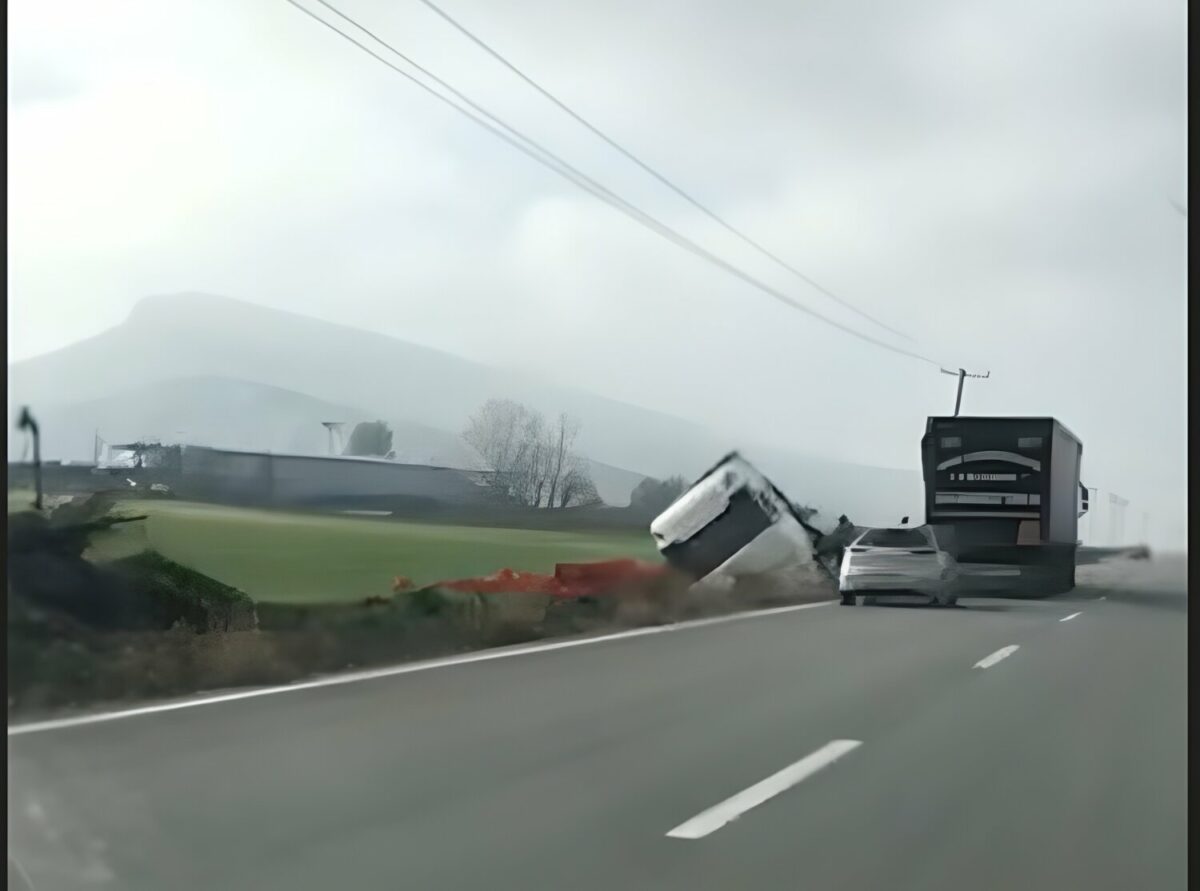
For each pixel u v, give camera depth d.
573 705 10.82
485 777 7.78
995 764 8.39
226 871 5.75
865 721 10.12
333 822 6.62
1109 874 5.82
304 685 12.02
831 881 5.66
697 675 13.02
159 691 11.26
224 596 14.23
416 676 12.77
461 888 5.49
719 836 6.41
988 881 5.69
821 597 28.12
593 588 20.81
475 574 29.05
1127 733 9.65
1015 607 25.23
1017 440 27.33
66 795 7.18
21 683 10.43
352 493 53.72
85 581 12.95
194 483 46.88
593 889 5.49
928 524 27.38
